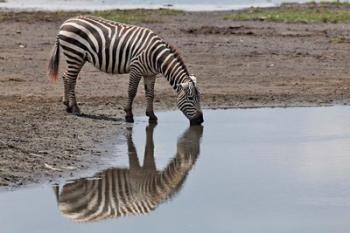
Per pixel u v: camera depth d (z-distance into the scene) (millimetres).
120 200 24062
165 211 22812
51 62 37969
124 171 27844
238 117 38531
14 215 22219
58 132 33688
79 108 39750
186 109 36000
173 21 84000
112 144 32312
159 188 25516
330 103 42562
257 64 55156
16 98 41781
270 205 23281
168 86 46406
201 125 36375
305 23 82250
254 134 34156
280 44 65000
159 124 36750
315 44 65188
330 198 23984
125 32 36906
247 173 27188
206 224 21438
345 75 51156
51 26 75750
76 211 22766
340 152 30469
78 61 37625
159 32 72750
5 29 72000
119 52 36781
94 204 23484
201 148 31484
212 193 24656
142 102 42094
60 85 46031
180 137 33750
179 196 24484
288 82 48531
